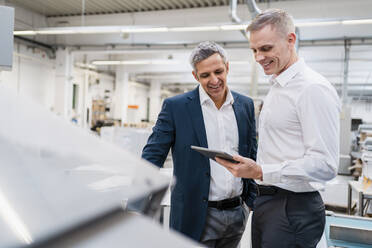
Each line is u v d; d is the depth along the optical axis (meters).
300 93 0.83
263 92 13.66
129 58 10.25
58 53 8.28
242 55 8.01
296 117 0.86
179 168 1.17
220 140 1.18
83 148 0.26
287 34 0.85
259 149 0.99
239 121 1.22
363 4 5.58
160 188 0.24
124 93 10.84
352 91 11.93
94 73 10.43
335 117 0.81
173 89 16.42
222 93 1.16
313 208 0.90
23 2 6.65
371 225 1.67
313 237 0.90
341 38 6.48
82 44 8.16
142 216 0.22
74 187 0.20
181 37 7.46
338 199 3.41
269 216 0.92
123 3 6.46
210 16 6.45
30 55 7.70
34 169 0.21
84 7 6.82
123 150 0.28
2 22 1.27
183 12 6.62
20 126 0.24
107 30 5.08
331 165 0.79
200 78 1.11
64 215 0.18
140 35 7.70
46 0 6.46
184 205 1.14
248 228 1.40
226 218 1.16
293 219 0.89
